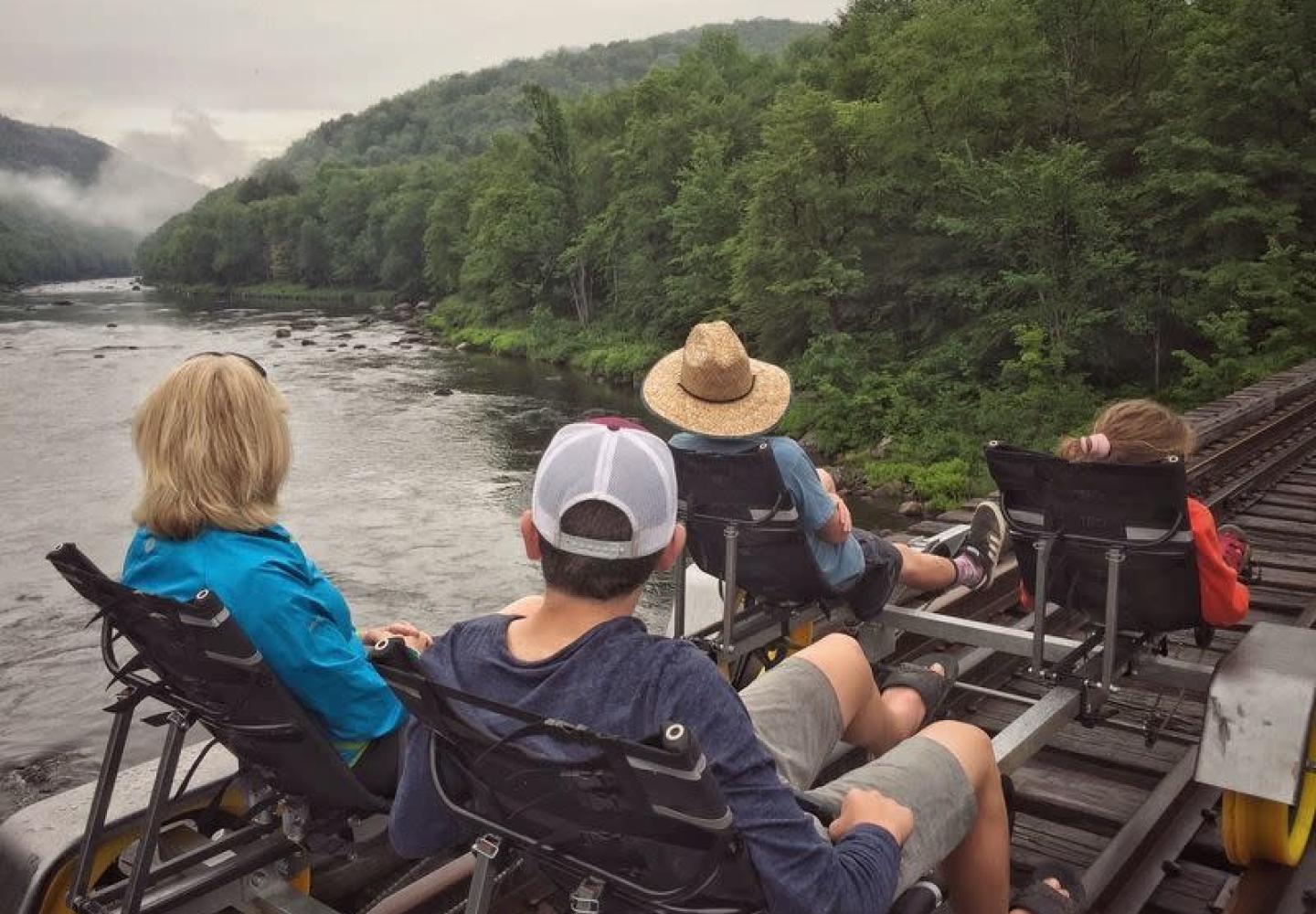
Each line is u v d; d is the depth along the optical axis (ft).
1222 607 11.05
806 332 139.44
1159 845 12.49
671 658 5.45
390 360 190.39
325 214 452.76
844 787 6.96
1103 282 107.04
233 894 8.75
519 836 5.74
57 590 59.47
